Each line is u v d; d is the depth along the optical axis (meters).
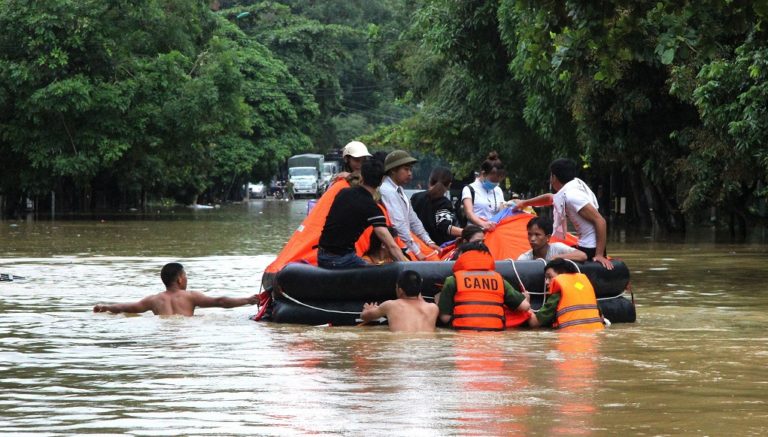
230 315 13.42
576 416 6.98
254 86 90.94
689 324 12.41
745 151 25.02
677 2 15.86
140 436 6.45
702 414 7.04
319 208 13.71
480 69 40.66
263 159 91.50
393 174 13.66
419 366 9.12
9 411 7.22
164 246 29.02
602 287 12.66
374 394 7.77
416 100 61.59
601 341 10.83
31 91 51.75
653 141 31.66
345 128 109.12
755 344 10.57
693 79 25.92
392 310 11.85
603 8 15.93
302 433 6.50
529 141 44.00
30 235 34.47
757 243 31.23
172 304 13.36
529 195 56.56
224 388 8.05
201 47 67.50
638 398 7.59
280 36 98.25
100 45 52.69
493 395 7.70
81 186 59.31
